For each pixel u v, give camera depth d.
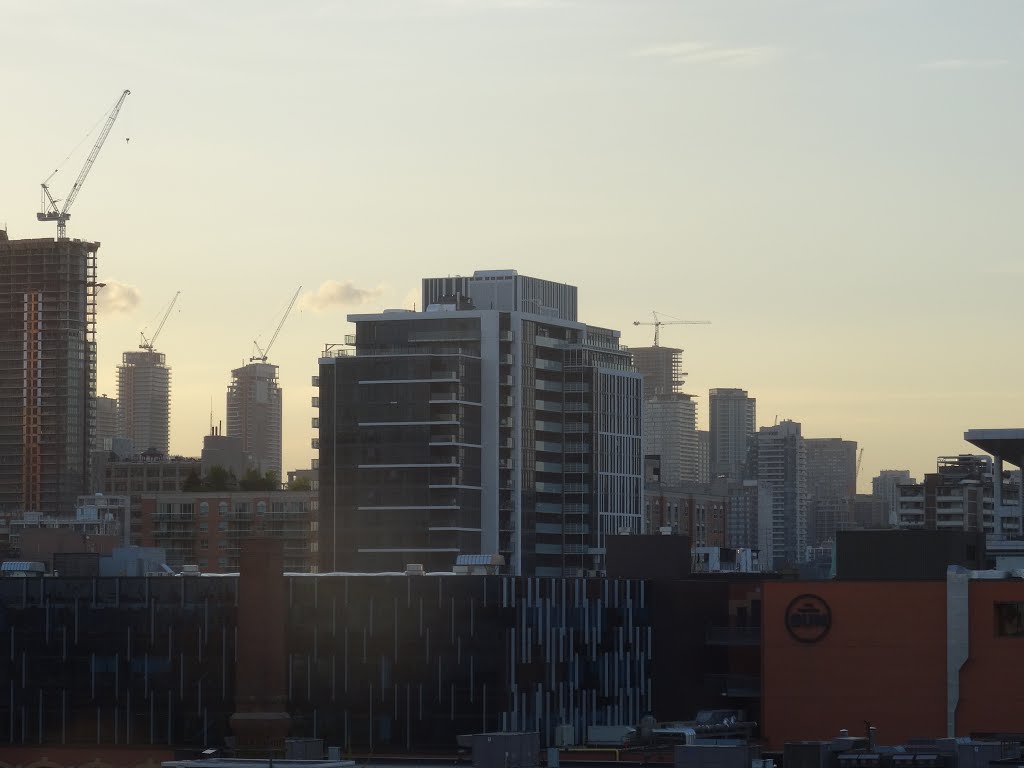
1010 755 181.25
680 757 167.25
